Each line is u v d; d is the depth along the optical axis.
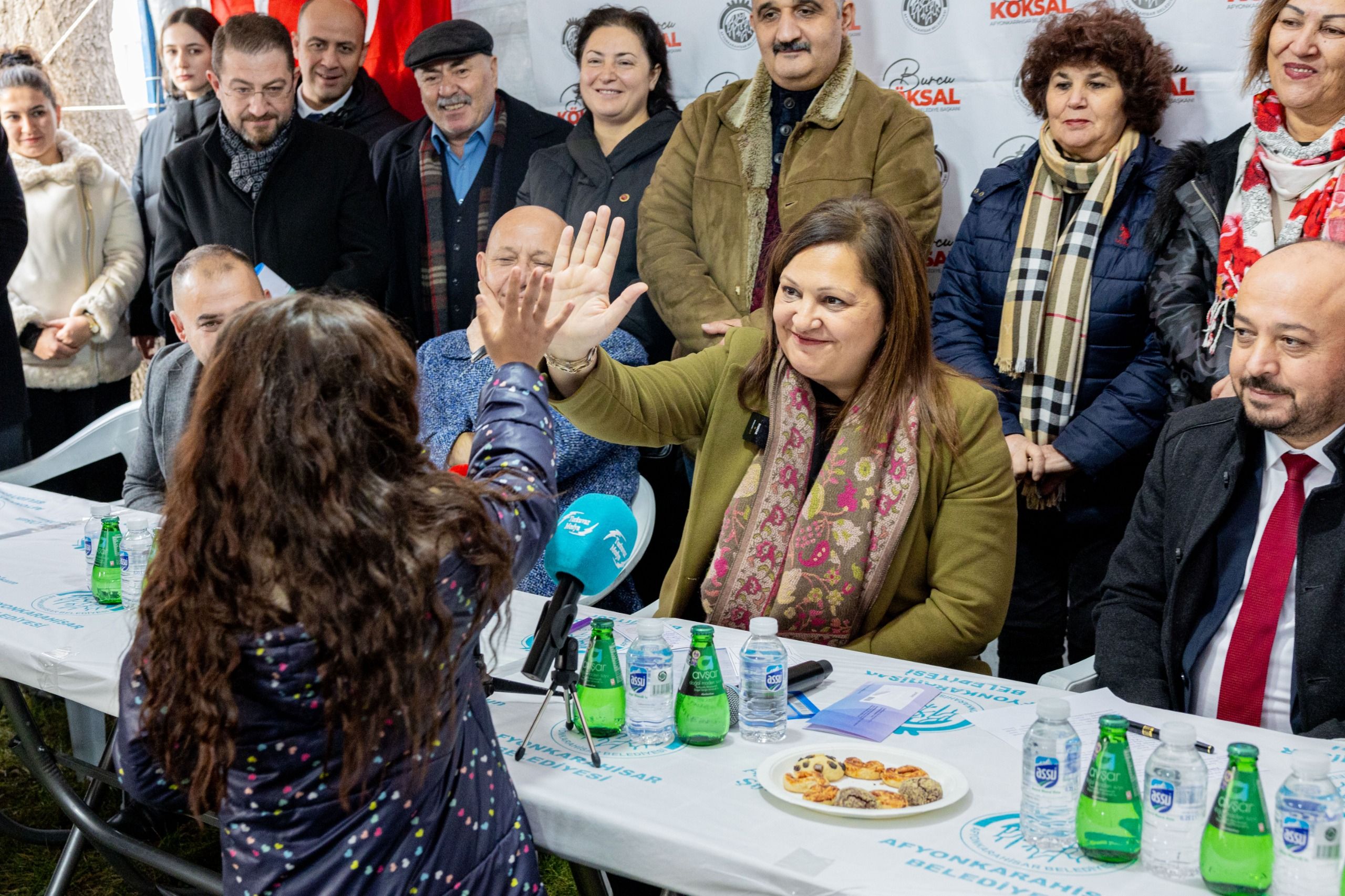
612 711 1.73
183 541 1.22
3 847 2.94
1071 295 3.01
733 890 1.35
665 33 3.86
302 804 1.26
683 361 2.50
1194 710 2.09
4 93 4.58
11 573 2.62
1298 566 1.92
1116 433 2.93
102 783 2.46
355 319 1.24
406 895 1.30
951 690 1.92
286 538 1.18
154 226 4.80
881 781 1.55
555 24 4.09
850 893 1.27
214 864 2.75
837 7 3.23
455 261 4.15
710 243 3.41
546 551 1.63
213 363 1.24
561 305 2.12
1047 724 1.38
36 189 4.59
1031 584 3.21
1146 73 2.94
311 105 4.54
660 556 3.77
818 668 1.95
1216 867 1.25
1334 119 2.65
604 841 1.46
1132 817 1.33
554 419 3.12
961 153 3.50
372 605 1.18
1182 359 2.82
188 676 1.21
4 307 4.34
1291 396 1.88
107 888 2.76
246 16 4.16
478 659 1.46
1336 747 1.66
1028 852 1.36
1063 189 3.06
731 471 2.43
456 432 3.29
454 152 4.14
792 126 3.35
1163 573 2.21
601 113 3.74
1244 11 3.02
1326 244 1.87
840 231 2.19
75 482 4.33
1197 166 2.88
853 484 2.26
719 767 1.62
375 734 1.21
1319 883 1.20
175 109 4.67
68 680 2.05
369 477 1.20
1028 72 3.08
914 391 2.27
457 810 1.35
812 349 2.21
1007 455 2.30
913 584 2.35
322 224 4.20
